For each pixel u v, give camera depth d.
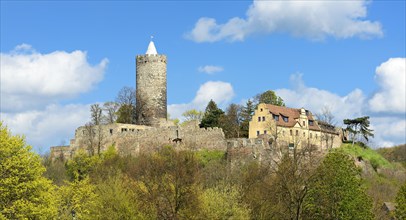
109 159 157.25
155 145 167.38
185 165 95.75
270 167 138.75
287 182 97.12
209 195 89.69
